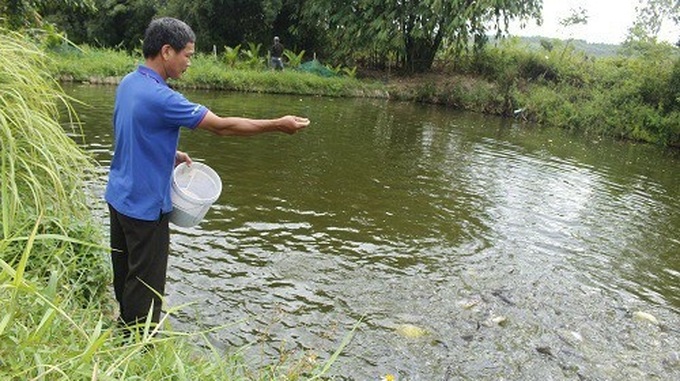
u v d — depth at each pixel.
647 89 18.81
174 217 3.16
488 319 4.52
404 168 9.75
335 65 25.77
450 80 23.61
